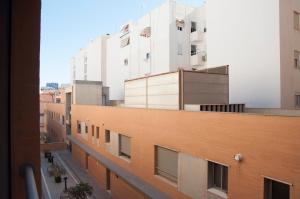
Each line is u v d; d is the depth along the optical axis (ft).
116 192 60.03
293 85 59.11
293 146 23.70
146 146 47.14
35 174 5.43
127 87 58.65
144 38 108.58
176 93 43.29
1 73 5.17
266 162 25.93
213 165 33.50
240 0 65.46
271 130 25.49
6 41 5.21
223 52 69.56
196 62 93.97
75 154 99.91
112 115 63.62
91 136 80.79
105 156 68.80
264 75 59.62
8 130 5.29
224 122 30.60
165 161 42.60
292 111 45.39
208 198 33.06
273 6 58.03
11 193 5.27
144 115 47.83
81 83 103.81
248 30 63.41
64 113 123.95
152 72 102.99
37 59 5.44
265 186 26.32
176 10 96.48
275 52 57.52
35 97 5.47
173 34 95.45
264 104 59.52
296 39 60.23
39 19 5.47
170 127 40.29
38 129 5.52
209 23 74.08
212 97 44.96
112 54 143.02
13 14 5.22
